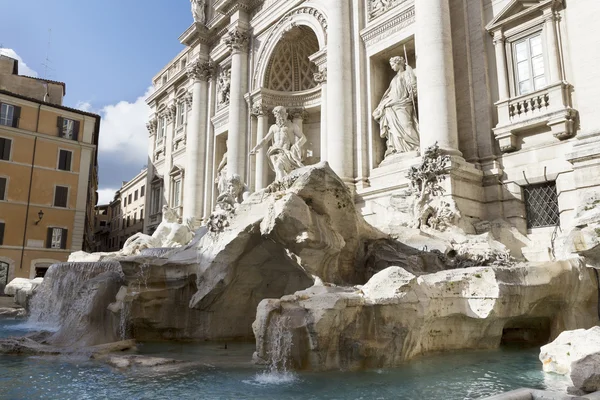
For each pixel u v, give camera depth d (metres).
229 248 12.09
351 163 19.84
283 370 8.17
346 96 20.30
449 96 16.08
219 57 32.12
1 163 35.53
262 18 27.95
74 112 39.28
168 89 41.09
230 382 7.80
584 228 9.20
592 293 10.68
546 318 10.71
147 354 10.70
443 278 9.62
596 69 13.60
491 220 15.20
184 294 13.13
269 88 27.78
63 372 8.79
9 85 40.00
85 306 12.84
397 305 8.29
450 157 14.95
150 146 44.06
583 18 14.03
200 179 32.06
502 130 15.44
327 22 22.66
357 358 8.21
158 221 40.31
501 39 16.05
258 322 8.62
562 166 14.07
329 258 11.19
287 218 10.50
